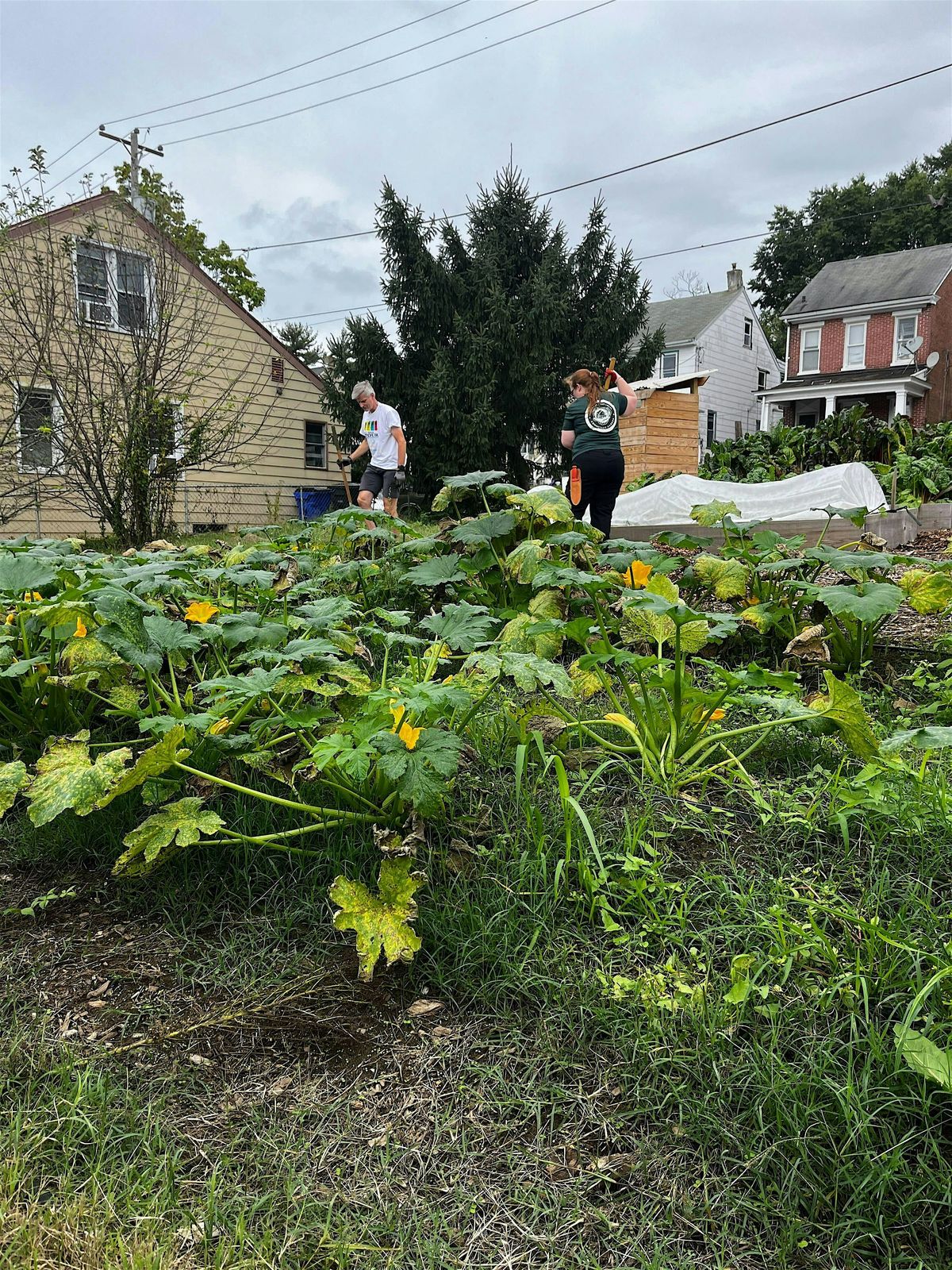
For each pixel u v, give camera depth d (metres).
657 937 2.02
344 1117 1.63
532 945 1.98
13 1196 1.41
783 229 49.41
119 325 11.35
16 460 11.34
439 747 2.05
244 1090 1.70
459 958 2.00
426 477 20.44
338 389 20.75
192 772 2.29
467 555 4.56
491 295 19.92
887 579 4.02
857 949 1.86
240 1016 1.91
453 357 20.30
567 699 3.36
